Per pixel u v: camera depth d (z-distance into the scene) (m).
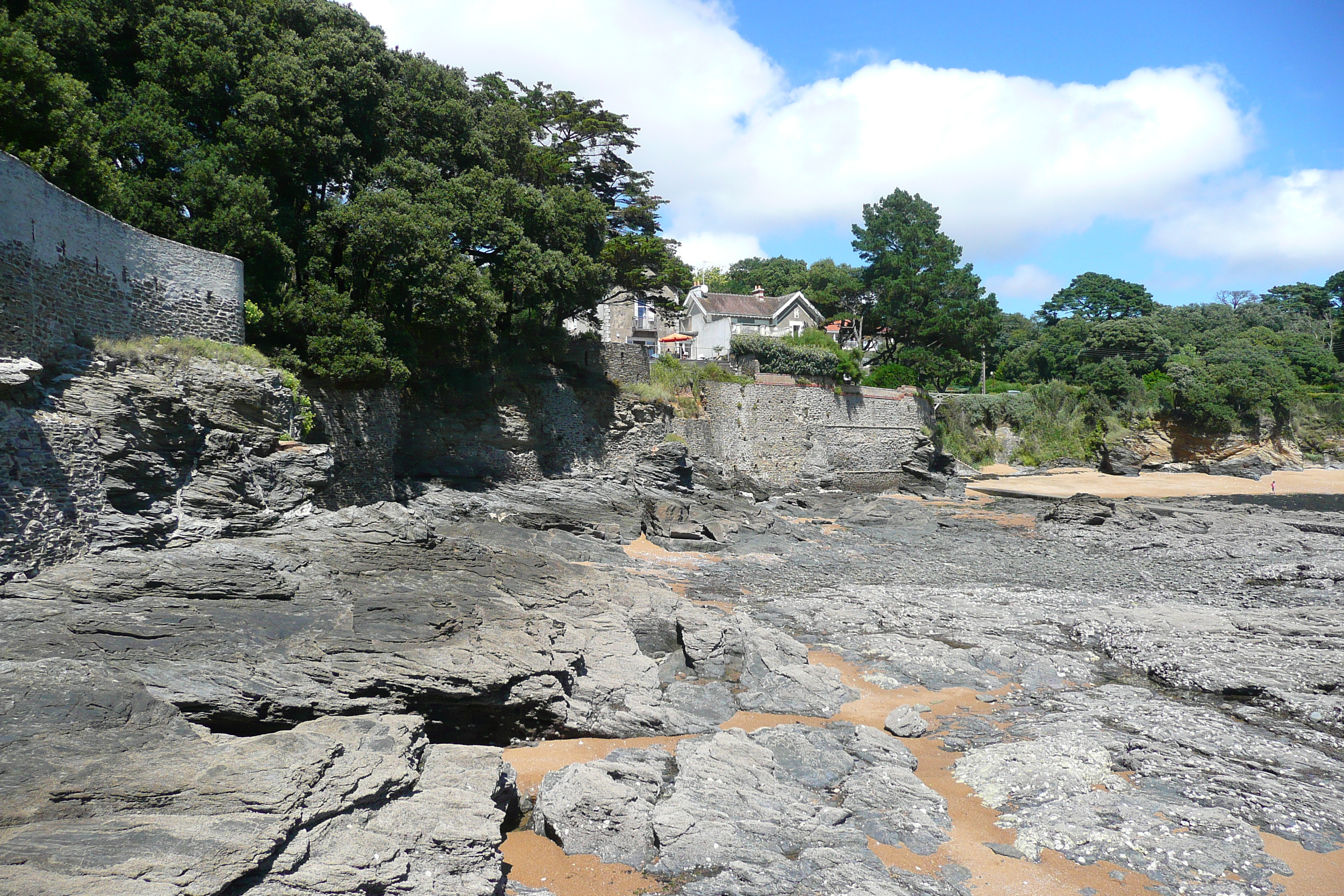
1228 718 20.08
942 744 18.38
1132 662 24.56
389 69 39.59
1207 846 13.75
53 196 19.83
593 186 66.81
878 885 12.34
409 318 38.34
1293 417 98.06
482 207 42.09
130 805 10.12
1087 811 14.81
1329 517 56.75
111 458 20.05
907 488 71.88
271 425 26.45
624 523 43.06
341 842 10.69
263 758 11.58
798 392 67.50
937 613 29.45
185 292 25.47
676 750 17.30
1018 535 51.78
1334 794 15.87
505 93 55.50
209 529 22.44
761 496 60.16
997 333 88.69
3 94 21.97
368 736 13.52
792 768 16.53
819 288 112.25
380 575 22.16
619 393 55.66
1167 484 83.00
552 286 45.50
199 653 15.39
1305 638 26.05
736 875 12.57
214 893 8.88
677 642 24.83
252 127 31.69
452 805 12.21
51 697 12.02
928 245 88.75
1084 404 95.75
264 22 35.25
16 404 17.81
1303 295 146.88
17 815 9.49
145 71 30.42
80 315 20.92
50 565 17.52
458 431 43.91
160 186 28.56
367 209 33.66
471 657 17.53
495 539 34.09
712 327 86.19
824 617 28.58
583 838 13.62
